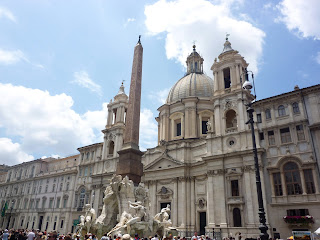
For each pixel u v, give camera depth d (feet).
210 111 175.42
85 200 183.32
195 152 150.00
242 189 119.44
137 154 85.81
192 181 144.36
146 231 69.51
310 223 98.58
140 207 71.41
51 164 241.14
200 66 214.69
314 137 108.17
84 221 77.51
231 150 128.47
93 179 181.27
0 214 250.57
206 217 133.39
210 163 132.26
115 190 78.43
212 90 189.57
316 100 112.27
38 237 60.39
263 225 47.19
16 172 261.24
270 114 122.83
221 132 136.46
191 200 140.56
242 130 127.75
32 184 233.55
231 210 118.93
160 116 194.29
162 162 157.38
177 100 185.37
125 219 69.00
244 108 132.57
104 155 184.55
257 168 52.80
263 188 113.09
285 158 111.86
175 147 156.97
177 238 70.18
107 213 78.48
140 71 99.14
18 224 224.33
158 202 150.61
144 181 159.63
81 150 204.44
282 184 109.60
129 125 88.74
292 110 116.88
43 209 207.10
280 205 106.93
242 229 111.86
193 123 172.04
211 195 126.82
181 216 138.62
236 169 123.44
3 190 265.54
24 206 229.45
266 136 119.85
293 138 112.78
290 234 101.71
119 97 197.16
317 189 101.65
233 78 143.02
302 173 106.52
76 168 199.52
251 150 119.44
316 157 105.29
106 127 193.57
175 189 145.28
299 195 104.63
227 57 149.07
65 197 196.24
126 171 82.02
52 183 213.66
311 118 111.24
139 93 95.66
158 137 196.95
